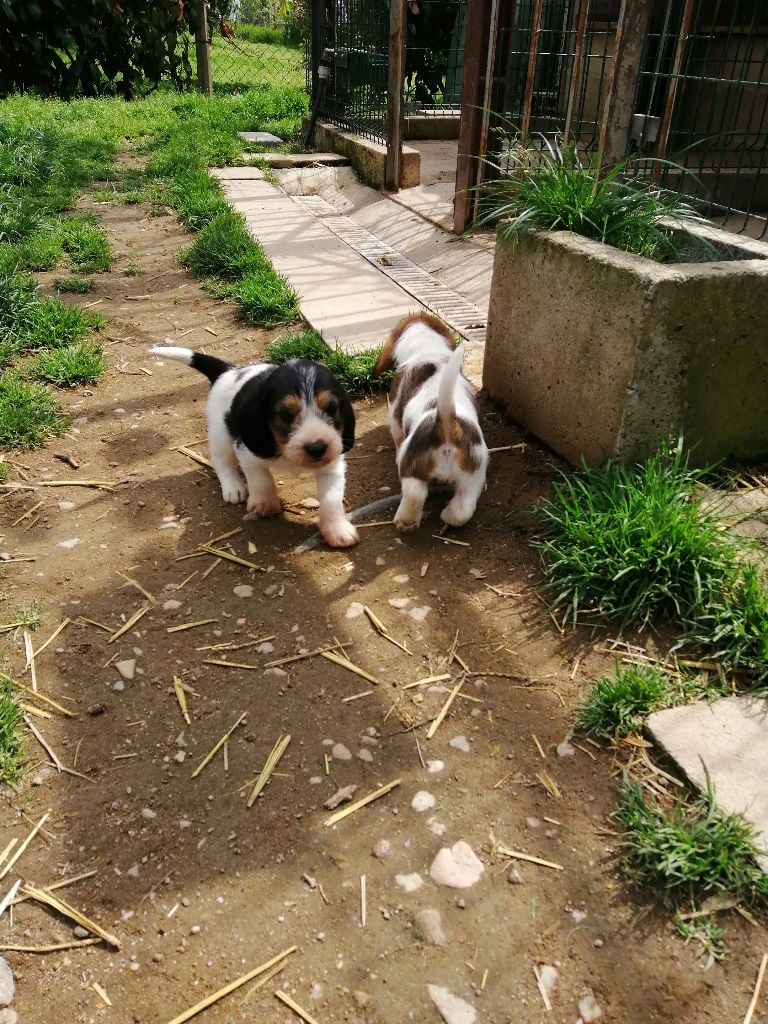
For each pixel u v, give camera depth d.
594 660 0.72
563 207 1.00
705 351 0.86
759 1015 0.47
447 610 0.79
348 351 1.28
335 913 0.53
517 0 1.83
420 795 0.61
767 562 0.77
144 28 3.68
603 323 0.88
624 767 0.62
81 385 1.23
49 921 0.53
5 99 3.31
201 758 0.64
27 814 0.60
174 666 0.73
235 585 0.83
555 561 0.82
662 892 0.54
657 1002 0.48
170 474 1.02
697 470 0.87
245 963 0.50
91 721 0.67
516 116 1.83
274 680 0.71
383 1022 0.47
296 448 0.78
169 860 0.56
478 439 0.85
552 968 0.50
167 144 2.67
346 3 2.58
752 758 0.61
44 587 0.82
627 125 1.29
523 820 0.59
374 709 0.68
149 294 1.58
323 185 2.44
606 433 0.90
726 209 1.30
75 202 2.10
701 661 0.71
